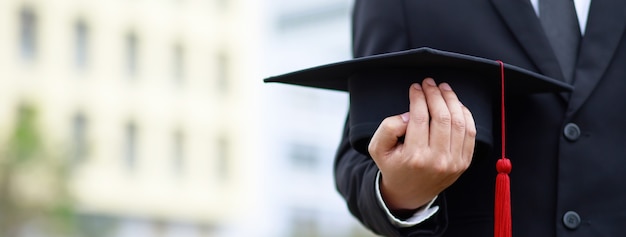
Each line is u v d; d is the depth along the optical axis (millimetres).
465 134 1597
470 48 1806
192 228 42781
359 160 1887
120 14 40406
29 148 18141
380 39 1882
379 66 1693
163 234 41500
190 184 42562
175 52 42469
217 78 44156
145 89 41156
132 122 40750
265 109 46875
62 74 38594
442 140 1572
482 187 1784
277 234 47500
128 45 40875
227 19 44562
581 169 1709
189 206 42531
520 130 1763
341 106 50625
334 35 50938
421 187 1632
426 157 1570
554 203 1725
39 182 18141
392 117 1617
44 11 38219
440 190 1654
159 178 41375
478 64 1646
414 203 1677
